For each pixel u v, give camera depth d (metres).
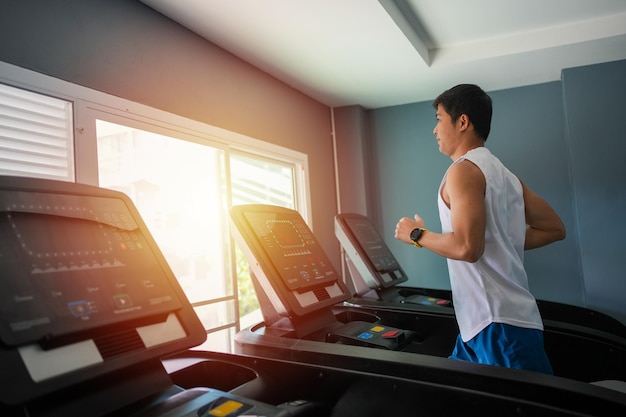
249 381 1.15
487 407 0.93
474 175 1.26
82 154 1.82
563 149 3.74
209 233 2.77
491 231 1.28
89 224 0.92
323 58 3.03
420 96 4.05
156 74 2.26
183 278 2.85
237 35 2.63
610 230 3.36
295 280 1.49
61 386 0.70
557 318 2.40
